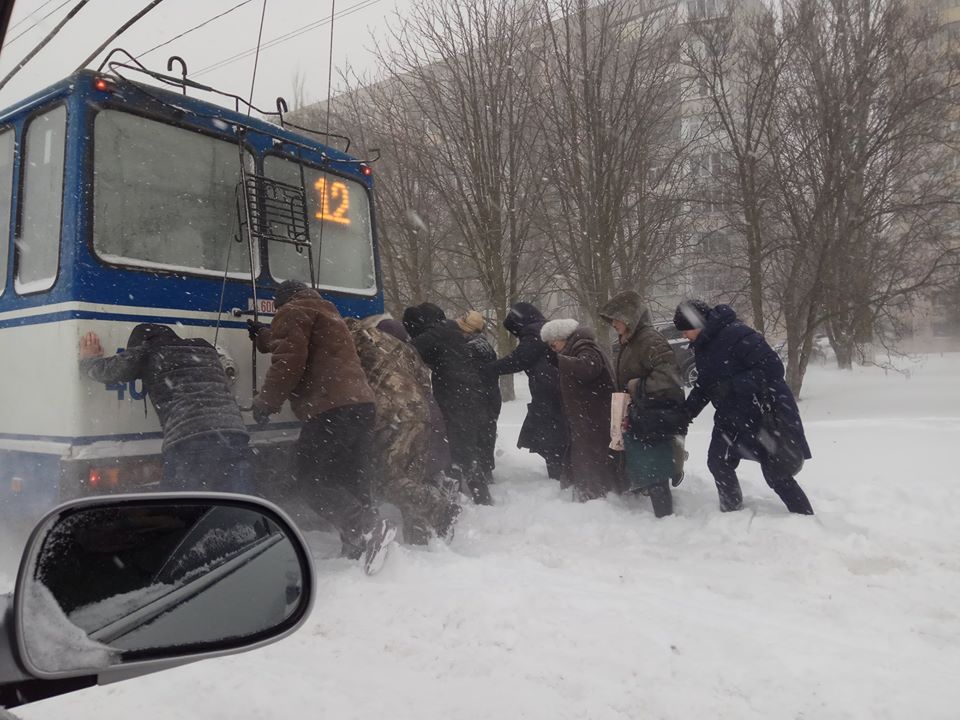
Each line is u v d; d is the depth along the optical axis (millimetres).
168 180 4859
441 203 13508
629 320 5734
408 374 5320
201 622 1599
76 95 4469
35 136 4711
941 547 4555
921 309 15570
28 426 4609
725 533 5008
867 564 4383
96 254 4449
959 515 5215
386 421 5125
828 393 13133
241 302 5164
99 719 2885
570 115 11914
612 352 12352
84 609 1391
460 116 12508
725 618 3625
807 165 11445
